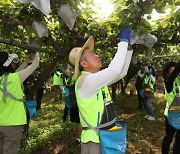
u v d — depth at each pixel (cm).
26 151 509
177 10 279
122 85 1247
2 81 339
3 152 347
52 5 277
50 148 555
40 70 496
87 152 238
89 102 232
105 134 229
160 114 866
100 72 223
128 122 746
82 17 337
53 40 387
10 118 338
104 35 338
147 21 274
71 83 503
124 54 226
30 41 407
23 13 291
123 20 271
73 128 660
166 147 430
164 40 345
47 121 740
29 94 475
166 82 389
